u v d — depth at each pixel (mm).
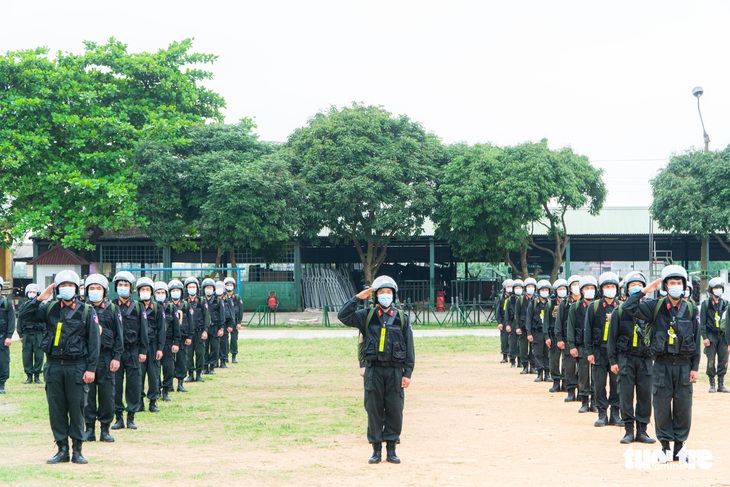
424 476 10352
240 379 21797
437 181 45031
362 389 19766
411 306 44188
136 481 10117
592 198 45500
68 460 11461
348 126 44969
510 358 25078
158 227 43031
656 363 11352
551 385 20422
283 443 12977
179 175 43688
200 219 43062
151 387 16422
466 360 26531
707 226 42750
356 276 54281
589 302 15758
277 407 16906
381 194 43812
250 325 41781
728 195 42531
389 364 11258
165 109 45375
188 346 20688
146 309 16203
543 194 41594
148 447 12656
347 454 12031
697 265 67625
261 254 48219
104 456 11891
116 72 46125
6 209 44188
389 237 45719
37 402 17688
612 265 56719
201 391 19453
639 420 12719
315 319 42438
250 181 41688
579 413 16016
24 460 11633
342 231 45219
